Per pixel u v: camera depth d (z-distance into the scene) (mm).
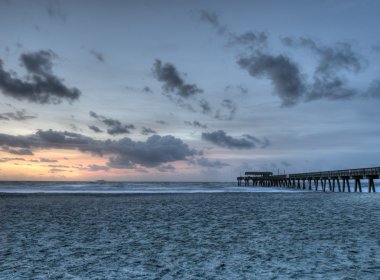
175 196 38531
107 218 17406
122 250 9852
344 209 20047
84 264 8336
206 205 24812
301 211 19547
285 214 18141
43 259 8875
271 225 14180
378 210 19219
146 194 44625
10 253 9578
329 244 10102
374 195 34094
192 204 25922
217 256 8953
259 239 11148
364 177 41406
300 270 7473
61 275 7434
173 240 11266
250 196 37375
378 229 12625
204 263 8266
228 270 7605
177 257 8922
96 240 11406
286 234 11938
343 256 8656
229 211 20219
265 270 7539
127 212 20281
